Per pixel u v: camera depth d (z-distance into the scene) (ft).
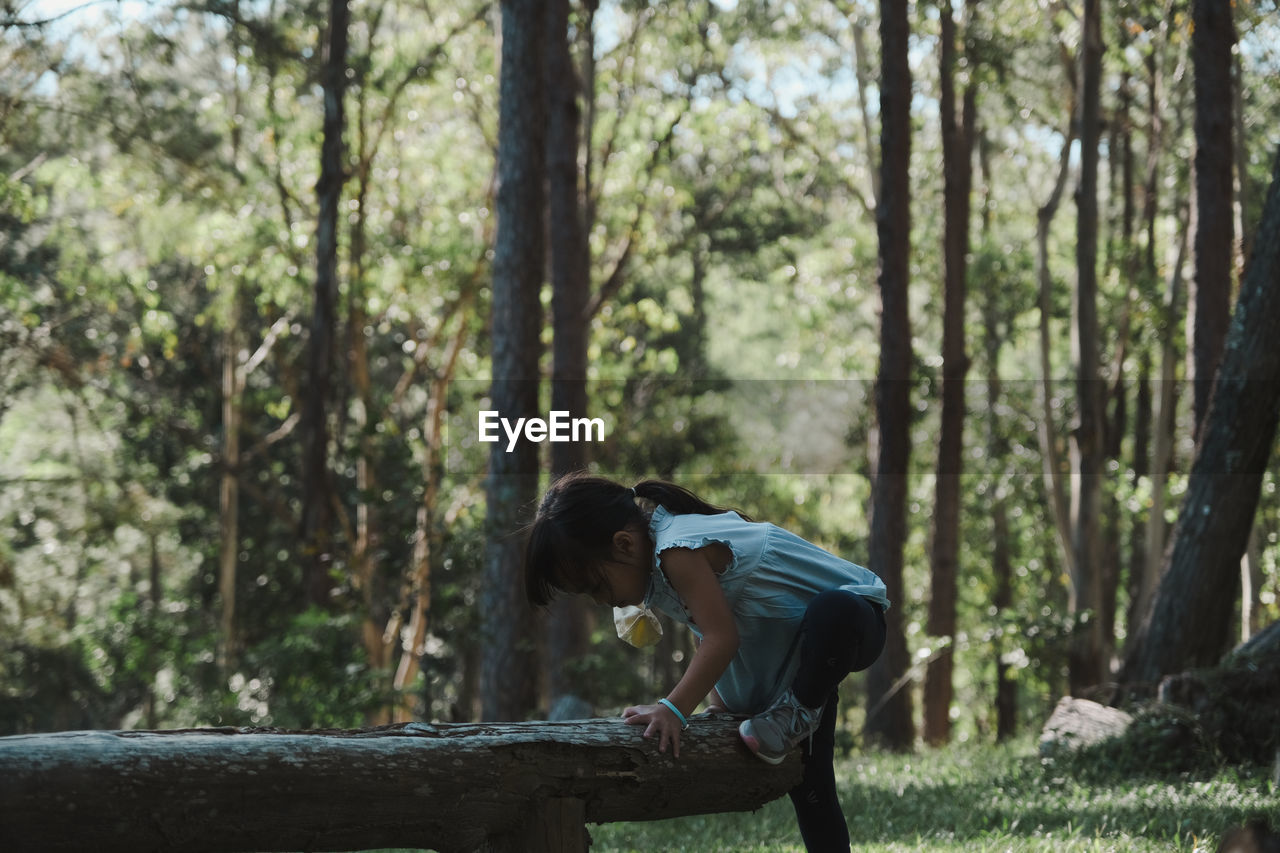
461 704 84.17
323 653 47.55
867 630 11.21
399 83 72.18
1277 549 72.28
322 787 9.38
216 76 75.36
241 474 83.97
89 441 85.10
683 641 92.73
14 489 76.07
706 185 83.41
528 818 10.23
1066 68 64.03
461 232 77.30
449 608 48.96
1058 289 81.35
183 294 86.48
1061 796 23.43
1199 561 31.42
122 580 97.50
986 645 62.18
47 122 63.26
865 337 92.27
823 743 12.09
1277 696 26.43
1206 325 39.81
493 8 72.54
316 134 71.36
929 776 27.99
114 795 8.73
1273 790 21.26
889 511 55.36
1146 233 75.92
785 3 76.95
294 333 88.79
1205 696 27.07
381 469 57.77
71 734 9.04
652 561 11.27
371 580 63.67
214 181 67.67
